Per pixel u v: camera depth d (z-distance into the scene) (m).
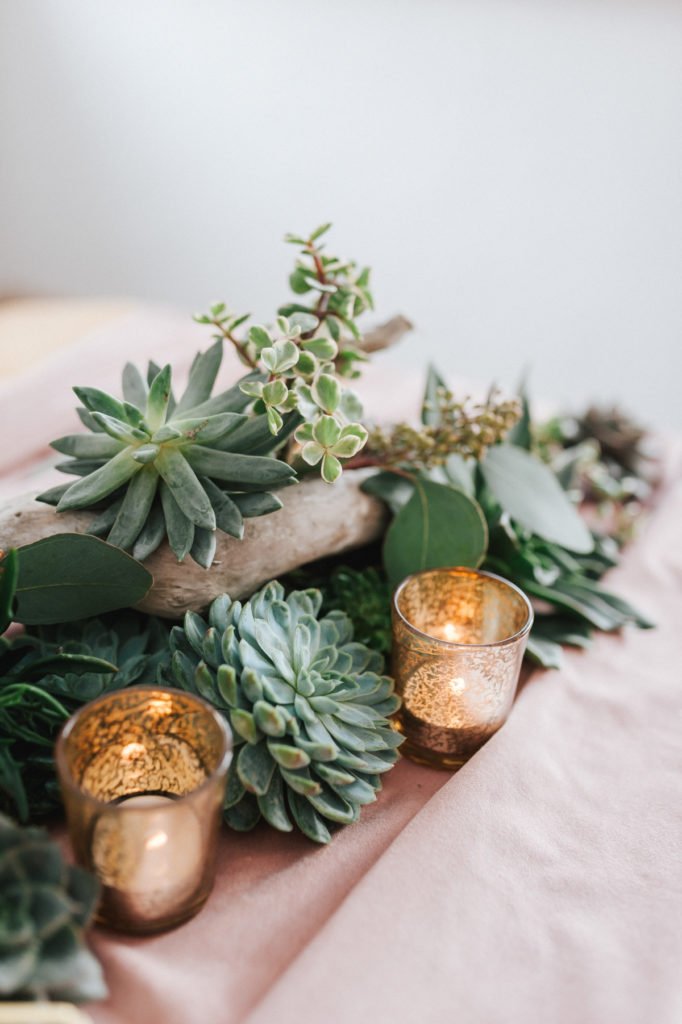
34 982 0.30
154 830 0.33
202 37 1.57
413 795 0.43
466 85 1.47
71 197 1.75
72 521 0.44
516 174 1.50
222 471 0.43
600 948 0.36
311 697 0.40
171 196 1.71
